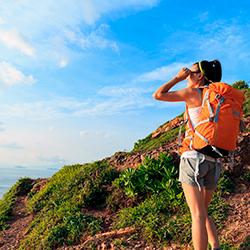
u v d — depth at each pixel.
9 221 4.30
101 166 4.11
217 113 2.02
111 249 2.83
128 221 3.09
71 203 3.76
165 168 3.36
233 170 3.22
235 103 2.06
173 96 2.10
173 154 3.55
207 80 2.18
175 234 2.73
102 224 3.29
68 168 5.09
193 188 2.08
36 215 4.10
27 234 3.78
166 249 2.67
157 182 3.36
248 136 3.51
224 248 2.43
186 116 2.13
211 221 2.22
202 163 2.06
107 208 3.50
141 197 3.38
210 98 2.05
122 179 3.55
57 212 3.67
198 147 2.04
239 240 2.50
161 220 2.93
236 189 3.09
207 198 2.18
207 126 2.02
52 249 3.18
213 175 2.12
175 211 2.99
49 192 4.42
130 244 2.81
